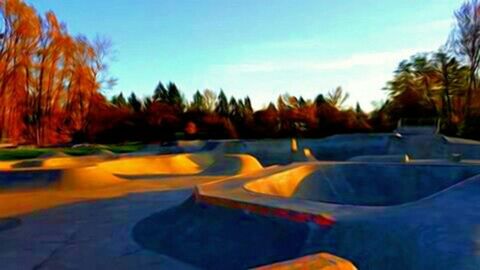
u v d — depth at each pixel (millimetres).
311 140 29938
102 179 14758
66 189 13367
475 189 7141
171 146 34781
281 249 5430
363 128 40938
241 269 5426
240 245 5898
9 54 36750
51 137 42531
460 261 3787
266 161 25609
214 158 22562
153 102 48812
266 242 5691
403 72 40906
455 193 6902
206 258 5922
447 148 23531
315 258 2199
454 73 37469
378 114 42688
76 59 42875
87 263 5984
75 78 43438
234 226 6363
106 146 39094
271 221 6016
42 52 39750
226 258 5758
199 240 6434
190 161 21562
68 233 7723
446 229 4664
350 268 2143
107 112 44969
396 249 4449
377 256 4504
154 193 12664
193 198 8102
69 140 43844
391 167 12680
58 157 21812
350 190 12266
